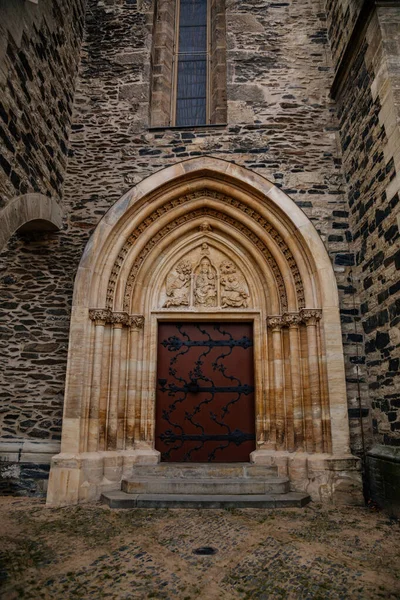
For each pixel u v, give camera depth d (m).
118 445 5.81
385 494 4.75
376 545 3.65
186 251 6.79
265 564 3.25
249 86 7.01
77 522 4.28
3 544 3.65
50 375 5.86
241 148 6.64
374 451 5.14
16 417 5.74
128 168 6.63
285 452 5.70
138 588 2.87
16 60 4.88
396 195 4.80
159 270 6.64
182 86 7.93
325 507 4.88
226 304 6.49
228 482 5.22
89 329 5.77
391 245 4.96
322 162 6.57
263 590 2.85
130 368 6.09
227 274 6.66
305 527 4.13
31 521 4.33
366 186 5.68
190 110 7.77
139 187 6.33
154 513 4.60
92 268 5.92
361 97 5.88
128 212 6.25
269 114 6.84
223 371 6.39
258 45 7.31
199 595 2.78
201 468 5.54
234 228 6.68
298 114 6.84
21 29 5.01
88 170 6.63
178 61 8.09
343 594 2.79
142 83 7.15
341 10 6.67
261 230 6.43
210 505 4.82
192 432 6.16
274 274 6.41
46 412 5.74
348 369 5.66
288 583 2.95
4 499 5.27
